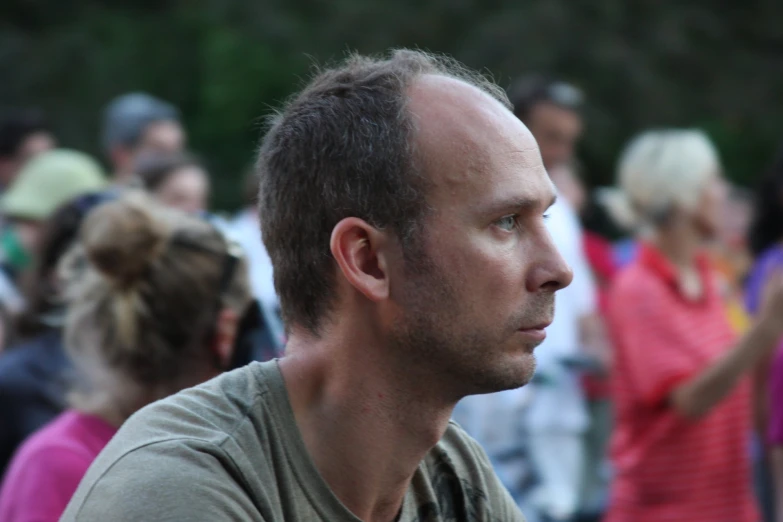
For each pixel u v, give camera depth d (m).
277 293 5.16
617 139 38.53
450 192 4.75
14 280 14.16
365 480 5.01
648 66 39.31
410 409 4.97
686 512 11.63
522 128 4.92
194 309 7.14
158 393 7.19
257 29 39.91
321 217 4.92
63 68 42.97
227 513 4.50
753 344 11.09
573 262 13.56
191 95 43.78
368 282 4.82
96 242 7.09
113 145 17.06
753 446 15.31
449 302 4.77
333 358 4.96
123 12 44.97
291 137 5.04
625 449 12.00
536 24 38.31
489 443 12.11
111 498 4.47
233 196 40.16
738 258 20.86
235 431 4.77
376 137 4.84
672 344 11.55
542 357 12.72
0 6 45.94
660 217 11.99
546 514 12.28
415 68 5.02
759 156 42.22
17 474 7.16
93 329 7.17
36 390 9.40
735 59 42.50
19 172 19.58
